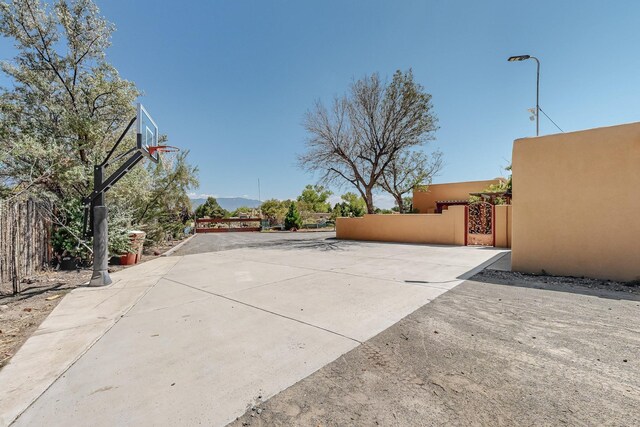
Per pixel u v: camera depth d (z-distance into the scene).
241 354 2.90
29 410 2.07
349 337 3.27
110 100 8.92
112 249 8.43
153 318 4.04
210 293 5.34
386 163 17.31
